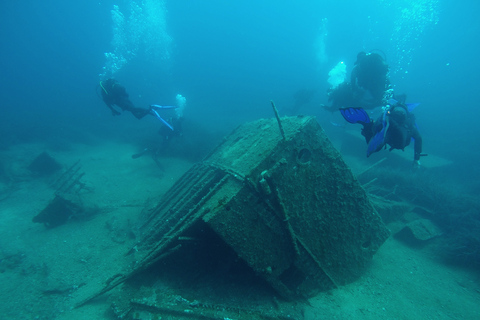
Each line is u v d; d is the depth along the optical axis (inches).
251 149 187.6
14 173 417.4
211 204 152.6
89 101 1466.5
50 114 1040.2
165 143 448.5
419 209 310.8
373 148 101.7
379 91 293.3
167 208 233.5
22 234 267.9
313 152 168.7
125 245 237.3
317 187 171.9
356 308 168.7
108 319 157.8
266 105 1224.2
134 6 2391.7
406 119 122.6
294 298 169.0
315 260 170.2
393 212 286.4
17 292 191.0
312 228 172.9
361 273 194.9
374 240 194.1
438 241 257.6
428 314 170.6
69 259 223.8
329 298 174.9
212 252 178.1
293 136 160.9
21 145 563.8
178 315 144.6
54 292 188.5
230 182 164.1
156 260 163.3
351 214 183.0
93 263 217.2
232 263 177.2
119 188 363.3
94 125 799.1
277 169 155.7
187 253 175.9
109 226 267.1
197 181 218.4
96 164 459.8
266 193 148.3
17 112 1104.8
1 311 173.2
